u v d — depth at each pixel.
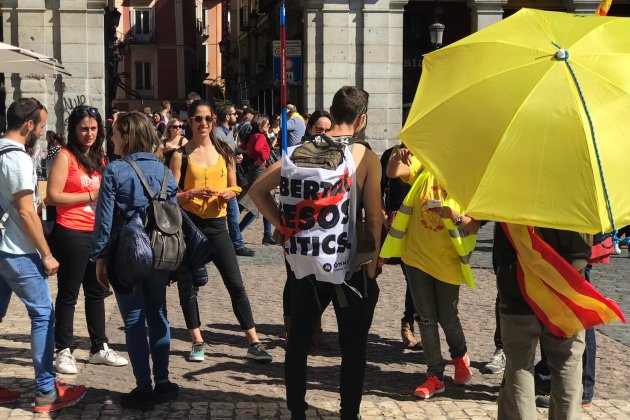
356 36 24.94
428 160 4.39
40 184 9.93
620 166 4.07
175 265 5.86
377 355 7.61
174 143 12.56
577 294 4.63
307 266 5.06
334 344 7.96
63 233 6.72
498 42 4.49
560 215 4.06
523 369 4.82
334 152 5.03
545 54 4.28
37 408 5.77
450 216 5.70
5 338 7.76
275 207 5.33
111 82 28.78
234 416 5.83
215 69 68.81
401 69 25.09
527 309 4.76
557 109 4.12
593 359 6.14
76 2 23.59
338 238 5.04
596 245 5.00
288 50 14.86
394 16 24.92
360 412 5.97
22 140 5.71
